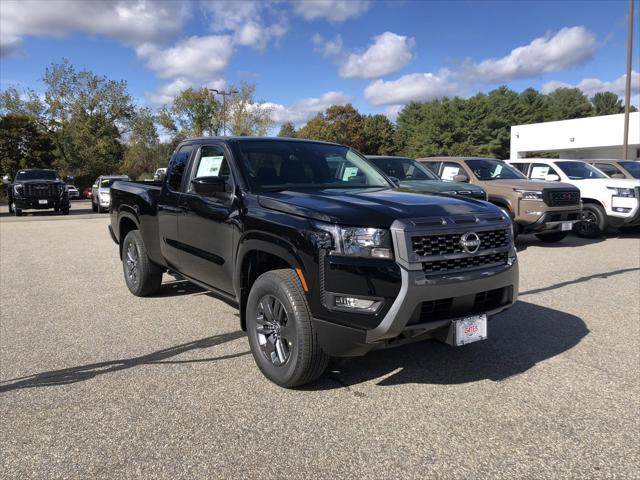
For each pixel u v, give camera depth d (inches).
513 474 104.6
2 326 205.2
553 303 232.4
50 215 884.6
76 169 2155.5
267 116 2020.2
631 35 906.7
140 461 109.4
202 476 104.2
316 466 107.7
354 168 197.3
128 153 2420.0
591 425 123.6
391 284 123.9
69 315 220.2
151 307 232.5
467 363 163.2
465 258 135.6
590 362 163.0
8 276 307.7
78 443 116.6
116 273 316.5
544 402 135.9
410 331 127.6
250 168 171.5
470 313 138.3
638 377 151.2
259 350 151.0
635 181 443.8
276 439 118.3
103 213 943.7
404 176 390.6
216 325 205.0
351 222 128.1
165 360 167.3
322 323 130.0
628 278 283.3
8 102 2059.5
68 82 2127.2
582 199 456.8
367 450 113.6
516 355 169.5
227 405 135.1
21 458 110.7
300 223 135.9
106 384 148.6
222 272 173.6
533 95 3245.6
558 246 410.6
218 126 2046.0
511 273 144.1
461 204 146.4
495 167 436.8
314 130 2775.6
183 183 201.3
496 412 130.6
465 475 104.3
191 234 191.8
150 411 131.9
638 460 109.0
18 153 1749.5
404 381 149.9
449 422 125.6
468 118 2738.7
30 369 160.4
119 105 2220.7
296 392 142.9
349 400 137.9
